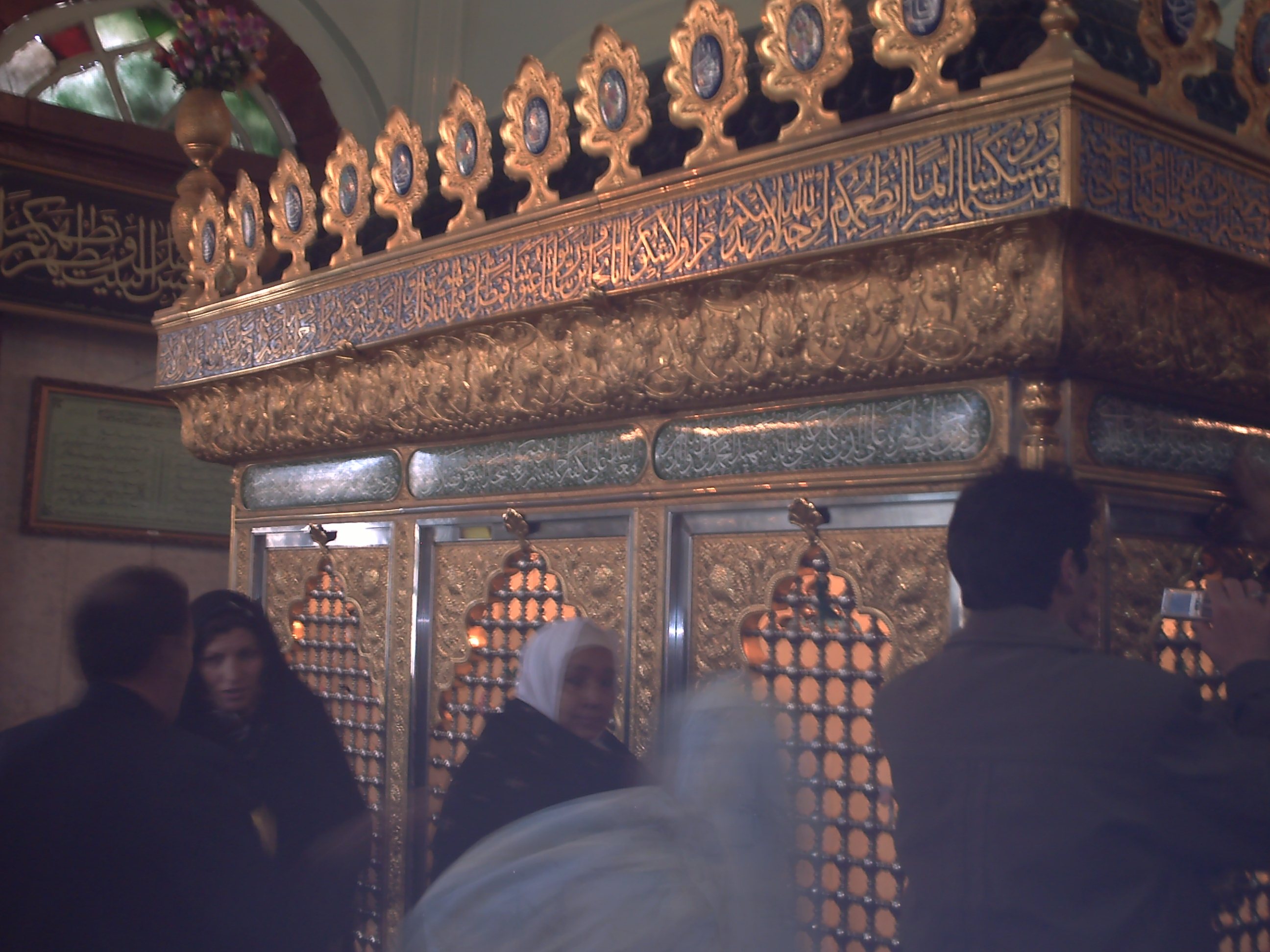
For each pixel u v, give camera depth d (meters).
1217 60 1.84
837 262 1.62
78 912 1.14
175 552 4.86
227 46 3.12
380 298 2.43
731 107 1.77
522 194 2.40
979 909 1.04
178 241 3.15
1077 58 1.36
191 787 1.23
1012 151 1.41
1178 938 1.02
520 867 1.00
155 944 1.16
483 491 2.36
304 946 1.72
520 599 2.32
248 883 1.24
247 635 2.05
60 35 4.88
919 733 1.13
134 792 1.19
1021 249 1.41
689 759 1.12
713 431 1.91
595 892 0.98
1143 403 1.60
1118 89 1.40
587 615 2.12
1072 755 1.03
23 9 4.76
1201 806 1.03
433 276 2.30
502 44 4.89
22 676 4.41
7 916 1.14
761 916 1.04
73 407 4.58
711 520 1.91
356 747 2.67
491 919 0.98
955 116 1.46
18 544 4.45
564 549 2.19
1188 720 1.04
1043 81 1.37
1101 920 1.00
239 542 3.10
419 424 2.41
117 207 4.67
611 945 0.95
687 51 1.83
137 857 1.17
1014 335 1.43
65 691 4.51
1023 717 1.07
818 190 1.64
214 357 2.93
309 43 5.21
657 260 1.87
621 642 2.05
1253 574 1.73
